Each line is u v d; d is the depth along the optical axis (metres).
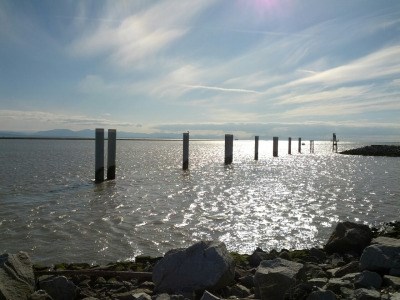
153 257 10.42
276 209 18.16
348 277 7.12
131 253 11.59
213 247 7.40
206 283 6.96
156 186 26.09
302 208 18.50
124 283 8.00
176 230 14.12
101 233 13.66
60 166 40.22
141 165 44.06
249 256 9.70
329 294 6.10
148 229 14.23
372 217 16.84
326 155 75.94
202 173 35.31
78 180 28.77
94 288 7.91
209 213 17.09
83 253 11.56
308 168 42.84
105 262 10.80
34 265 9.37
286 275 6.62
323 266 8.74
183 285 7.06
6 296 6.37
